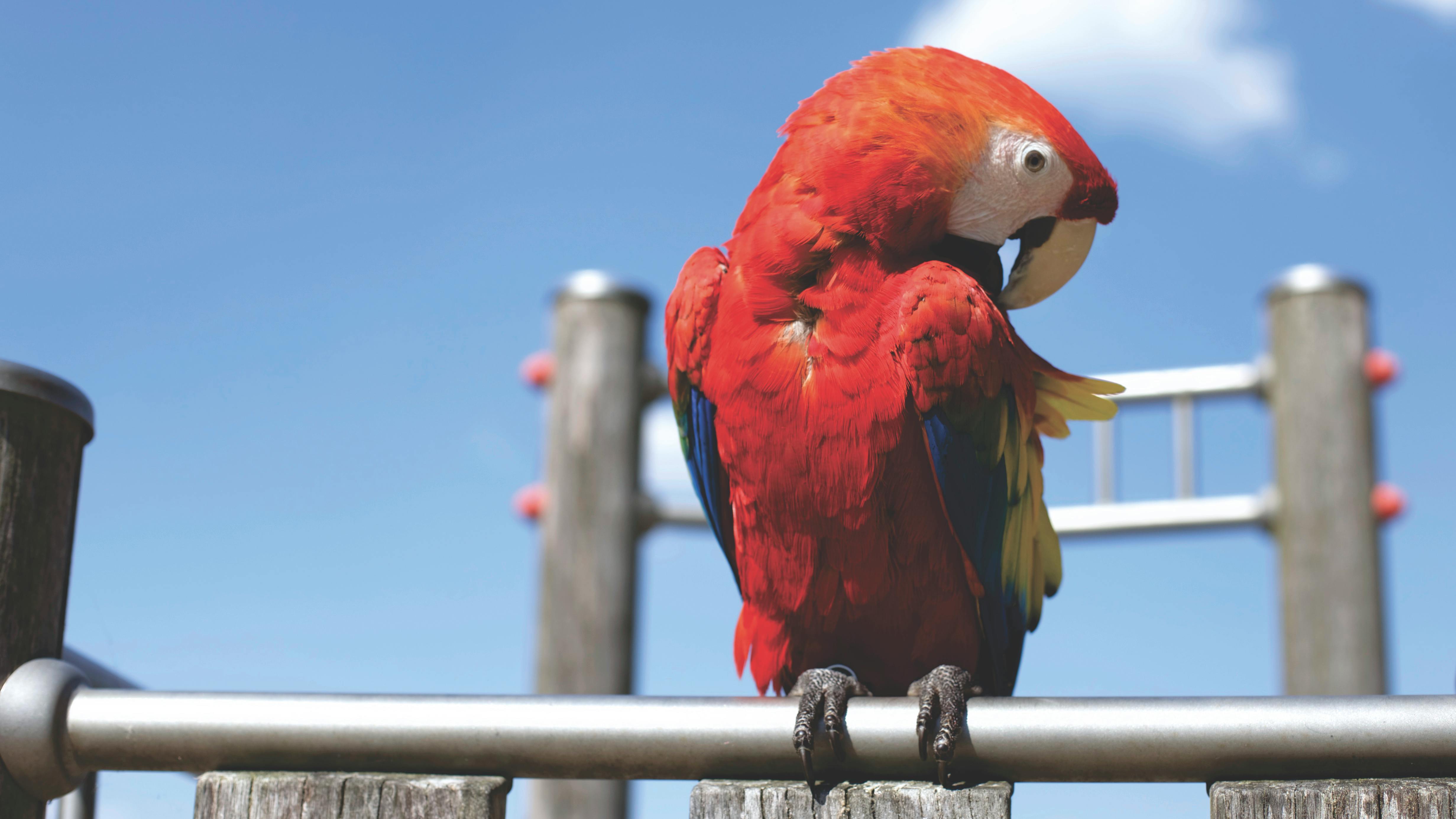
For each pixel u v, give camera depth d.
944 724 1.50
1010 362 2.55
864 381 2.37
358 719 1.60
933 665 2.55
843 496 2.40
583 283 5.71
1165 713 1.47
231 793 1.61
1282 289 5.48
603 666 5.33
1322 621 5.13
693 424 2.89
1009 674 2.83
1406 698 1.42
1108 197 2.72
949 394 2.39
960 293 2.39
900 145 2.48
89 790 2.21
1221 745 1.44
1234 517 5.47
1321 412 5.30
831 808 1.53
